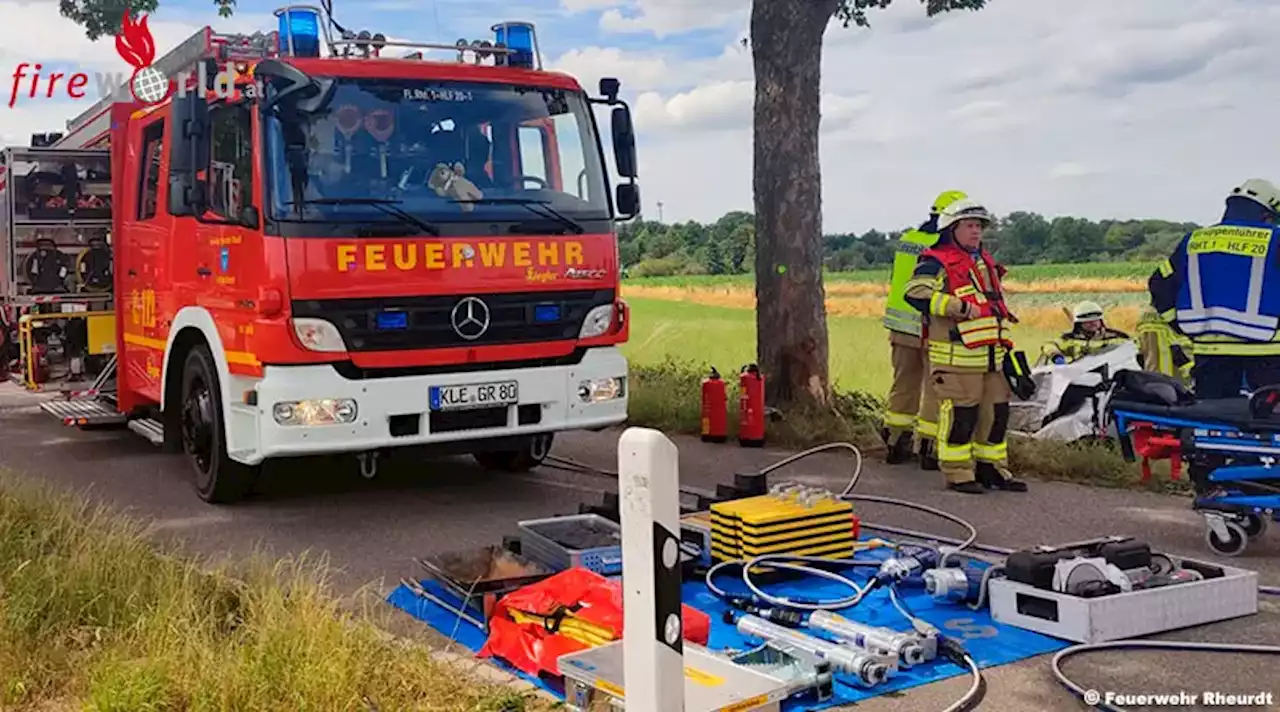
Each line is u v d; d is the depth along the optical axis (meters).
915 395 8.91
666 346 15.09
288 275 6.48
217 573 5.27
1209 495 6.27
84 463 9.44
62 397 10.34
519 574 5.40
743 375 9.98
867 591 5.29
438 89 7.04
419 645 4.46
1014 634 4.92
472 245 6.91
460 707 4.05
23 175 9.59
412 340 6.77
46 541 5.66
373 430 6.71
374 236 6.64
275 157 6.55
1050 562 4.98
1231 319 7.33
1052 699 4.22
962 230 7.69
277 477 8.66
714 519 5.95
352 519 7.30
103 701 3.90
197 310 7.43
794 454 9.59
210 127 7.05
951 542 6.39
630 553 3.22
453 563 5.52
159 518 7.34
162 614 4.58
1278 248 7.21
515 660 4.57
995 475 7.95
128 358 9.29
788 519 5.74
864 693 4.29
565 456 9.70
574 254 7.29
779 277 11.08
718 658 4.12
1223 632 4.93
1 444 10.49
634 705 3.25
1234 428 6.10
